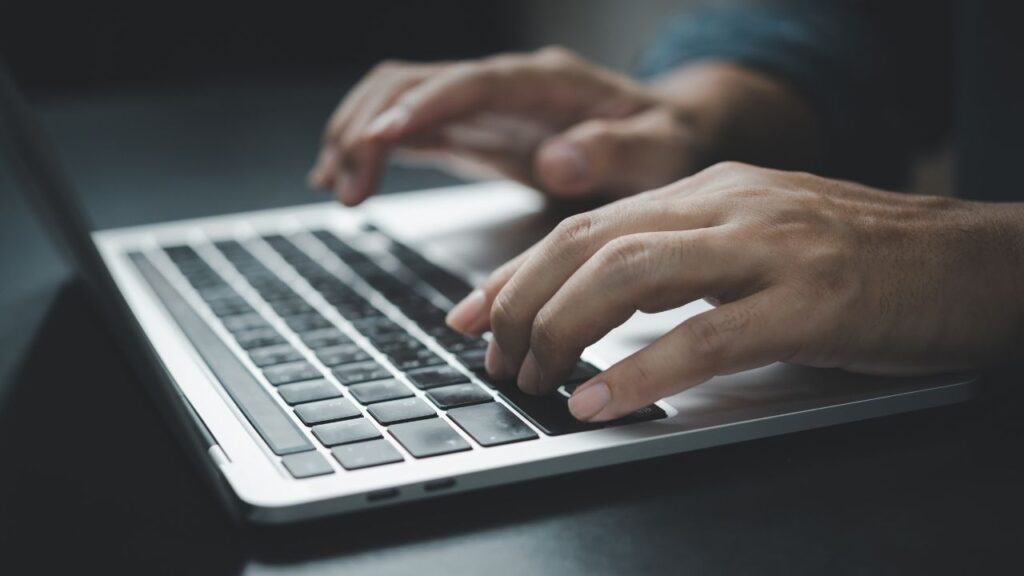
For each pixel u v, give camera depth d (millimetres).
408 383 437
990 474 363
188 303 583
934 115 1082
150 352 436
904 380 417
